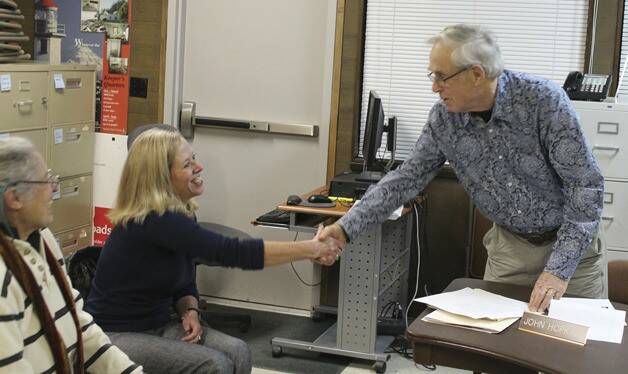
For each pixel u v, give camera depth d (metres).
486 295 2.49
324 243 2.77
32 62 4.54
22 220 1.98
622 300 3.00
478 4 4.56
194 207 2.99
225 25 4.94
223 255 2.71
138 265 2.78
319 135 4.82
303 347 4.21
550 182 2.59
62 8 5.15
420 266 4.74
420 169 2.80
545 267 2.51
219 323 4.64
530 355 2.06
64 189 4.75
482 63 2.42
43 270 2.00
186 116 5.02
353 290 4.10
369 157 4.27
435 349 2.18
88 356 2.22
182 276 2.91
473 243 4.54
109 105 5.11
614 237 3.90
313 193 4.43
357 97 4.76
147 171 2.75
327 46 4.73
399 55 4.73
